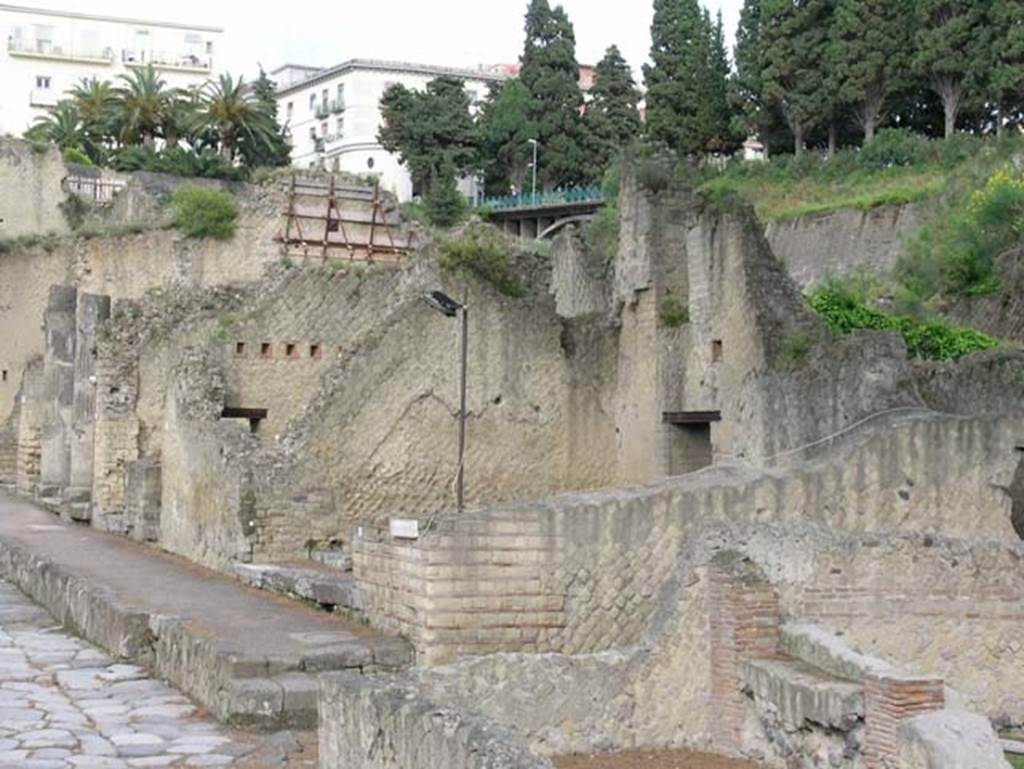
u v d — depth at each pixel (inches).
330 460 952.3
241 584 794.8
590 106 3363.7
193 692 583.2
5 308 1761.8
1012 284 1339.8
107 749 493.0
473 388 1008.9
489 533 575.5
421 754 366.6
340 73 4525.1
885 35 2471.7
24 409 1445.6
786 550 531.8
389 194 1636.3
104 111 3097.9
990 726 401.7
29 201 2081.7
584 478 1041.5
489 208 3080.7
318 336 1107.9
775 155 2650.1
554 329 1037.2
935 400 834.2
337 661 557.9
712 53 2918.3
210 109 3063.5
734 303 895.1
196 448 932.6
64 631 762.2
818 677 458.6
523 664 480.4
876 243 1876.2
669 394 968.3
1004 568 555.5
